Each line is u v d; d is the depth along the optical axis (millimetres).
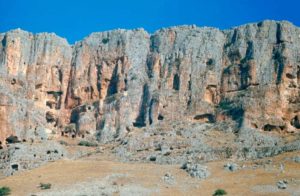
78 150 192375
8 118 191500
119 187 153375
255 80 197375
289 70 195750
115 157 182625
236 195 143375
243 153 174375
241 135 184625
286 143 178750
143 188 152000
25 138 192250
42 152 184375
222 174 160250
